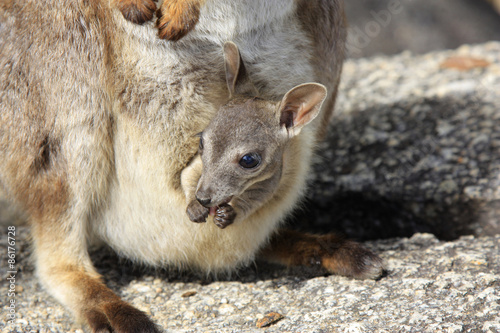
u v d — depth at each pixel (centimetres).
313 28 1179
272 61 1113
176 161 1086
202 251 1157
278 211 1127
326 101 1271
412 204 1454
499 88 1917
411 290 1018
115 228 1171
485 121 1716
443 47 2872
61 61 1076
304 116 1026
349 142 1720
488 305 942
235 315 1030
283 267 1241
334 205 1484
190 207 1012
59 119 1088
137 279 1214
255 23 1072
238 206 1012
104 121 1084
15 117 1122
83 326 1050
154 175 1095
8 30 1123
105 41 1057
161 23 1001
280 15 1091
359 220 1442
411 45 2861
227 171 964
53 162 1105
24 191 1150
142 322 990
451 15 2956
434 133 1695
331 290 1070
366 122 1809
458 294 984
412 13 2947
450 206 1427
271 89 1130
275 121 1016
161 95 1062
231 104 1016
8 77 1116
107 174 1128
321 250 1159
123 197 1137
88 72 1068
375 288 1051
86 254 1156
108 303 1050
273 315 1002
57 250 1140
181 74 1059
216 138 977
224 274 1227
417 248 1198
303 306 1031
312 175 1531
